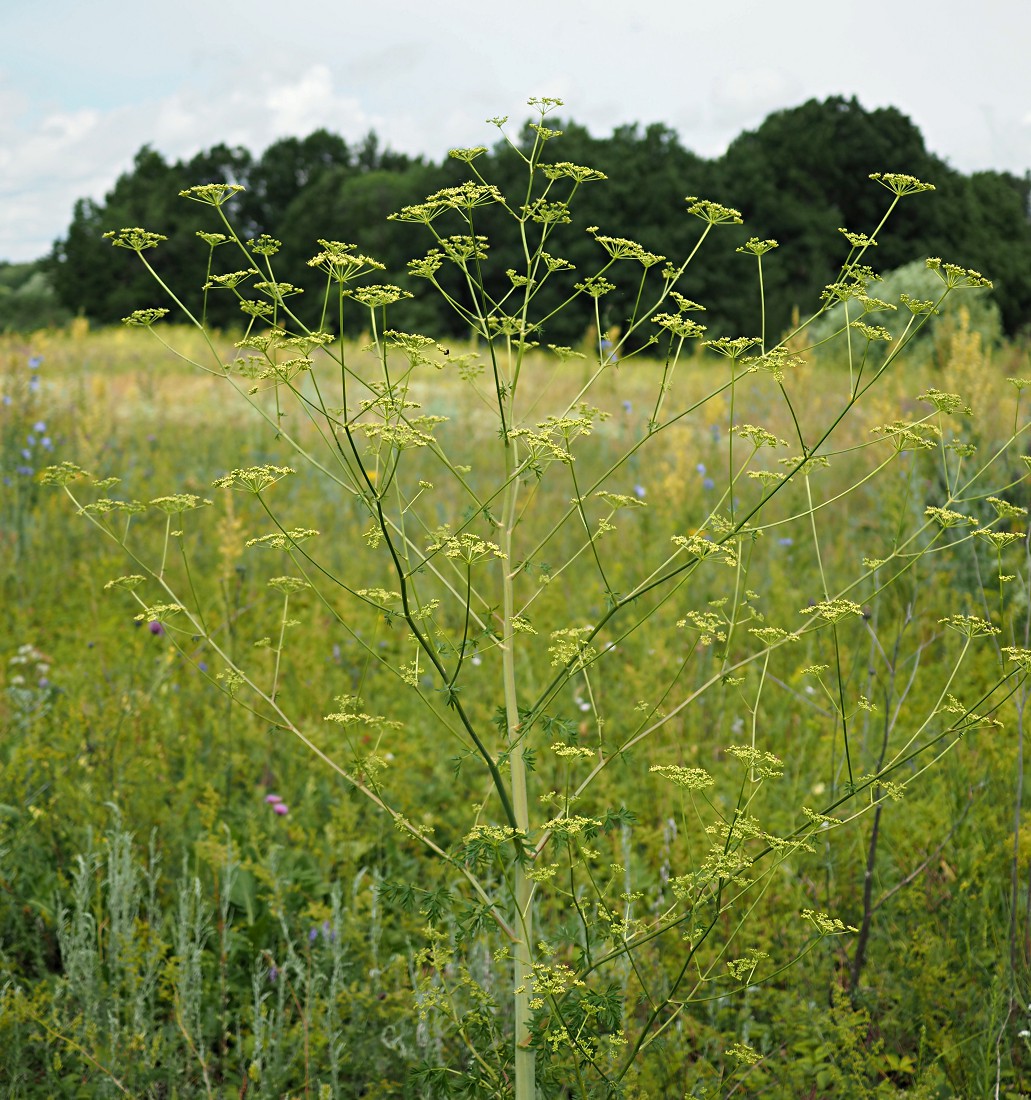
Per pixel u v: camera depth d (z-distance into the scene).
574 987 1.92
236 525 4.83
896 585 5.32
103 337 20.73
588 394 11.90
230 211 49.34
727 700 4.24
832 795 3.06
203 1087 2.44
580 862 2.05
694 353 17.70
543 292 30.81
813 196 38.91
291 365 1.95
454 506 7.29
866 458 8.39
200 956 2.72
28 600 5.73
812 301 34.47
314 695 4.35
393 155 57.25
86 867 2.63
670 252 33.03
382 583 6.00
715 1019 2.49
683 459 7.08
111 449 8.22
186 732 3.95
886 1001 2.61
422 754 3.98
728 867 1.88
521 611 2.12
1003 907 2.79
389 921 2.91
